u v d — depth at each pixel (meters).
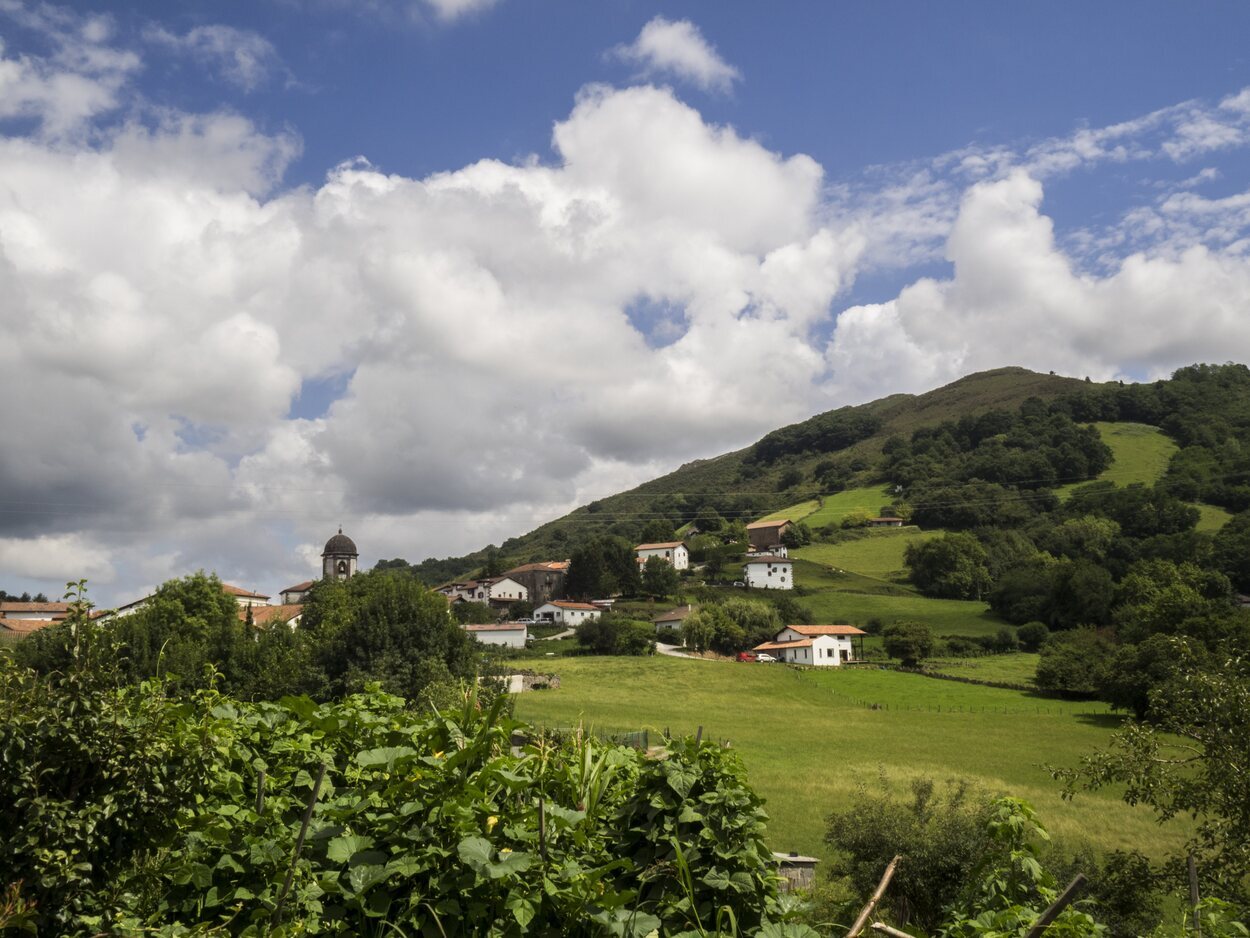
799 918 5.88
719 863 5.33
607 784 5.98
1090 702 79.19
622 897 4.67
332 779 6.05
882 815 17.83
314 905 4.68
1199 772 13.09
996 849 6.68
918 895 16.44
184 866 4.82
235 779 5.59
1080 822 32.81
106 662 5.10
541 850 4.87
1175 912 13.72
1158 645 58.91
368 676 46.56
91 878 4.44
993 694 85.00
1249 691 12.45
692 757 5.75
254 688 48.94
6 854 4.08
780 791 37.94
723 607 127.88
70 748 4.40
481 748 5.28
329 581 99.62
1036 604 117.88
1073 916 5.03
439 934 4.62
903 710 75.06
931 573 142.75
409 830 4.87
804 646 111.44
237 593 127.19
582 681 87.31
